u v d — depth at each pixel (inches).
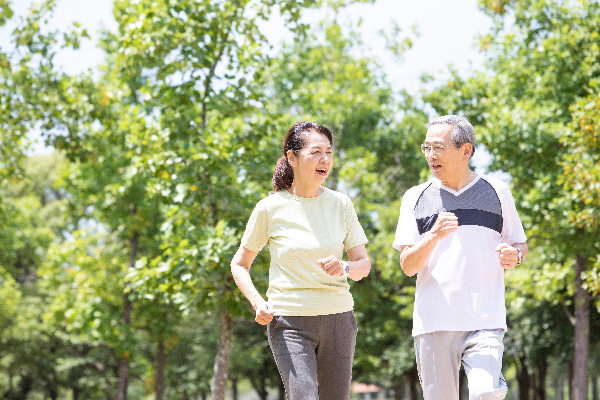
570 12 581.9
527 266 641.0
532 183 555.8
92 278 668.7
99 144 504.4
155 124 392.8
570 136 493.7
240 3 383.6
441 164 124.4
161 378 792.3
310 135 123.6
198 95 394.0
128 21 404.2
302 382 116.7
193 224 394.9
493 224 123.5
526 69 589.3
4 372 1246.3
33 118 484.1
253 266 383.9
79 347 1131.3
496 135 547.8
